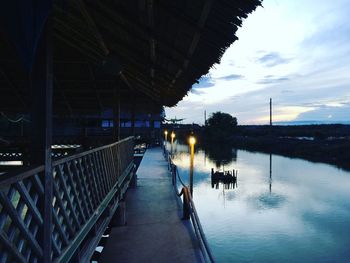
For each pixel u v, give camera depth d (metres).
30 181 2.51
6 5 1.92
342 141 67.81
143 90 10.42
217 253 17.83
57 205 3.20
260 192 33.75
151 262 5.46
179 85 6.54
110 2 3.80
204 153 72.38
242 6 2.82
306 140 78.00
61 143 12.78
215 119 114.50
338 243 19.20
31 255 2.61
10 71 8.91
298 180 39.59
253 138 94.62
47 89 2.75
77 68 9.59
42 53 2.70
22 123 13.57
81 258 4.05
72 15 4.97
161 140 31.30
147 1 3.18
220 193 33.47
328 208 27.45
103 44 5.82
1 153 8.78
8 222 3.57
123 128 29.34
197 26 3.33
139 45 5.15
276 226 22.61
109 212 6.11
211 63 4.22
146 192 10.95
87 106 11.52
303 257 17.19
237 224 23.08
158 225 7.42
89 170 4.73
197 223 5.96
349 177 40.59
